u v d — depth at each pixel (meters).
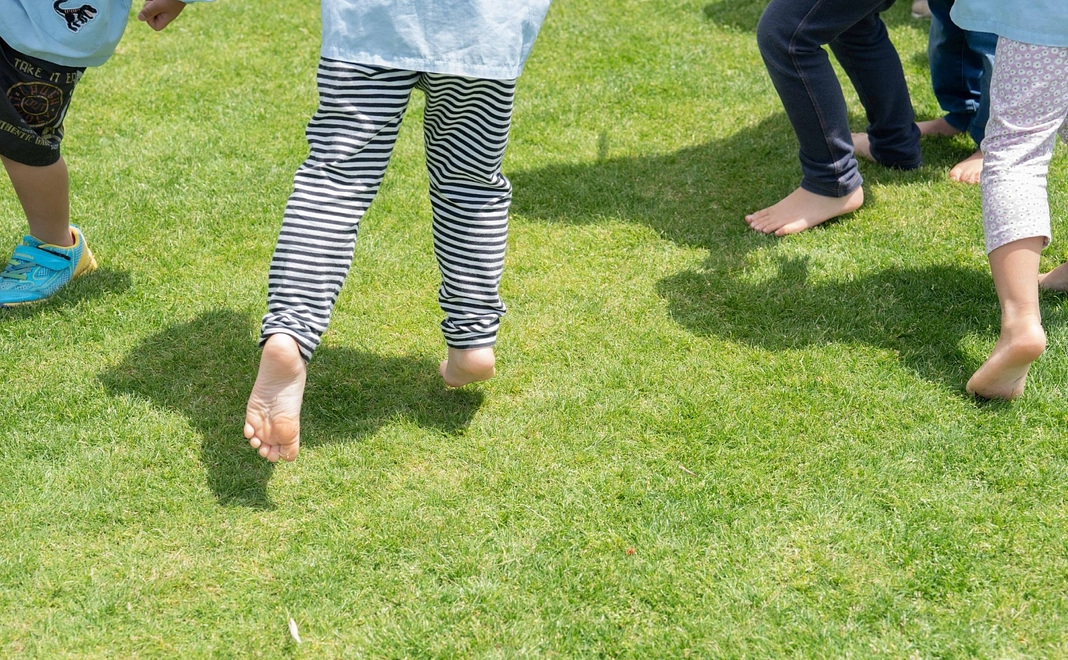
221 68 4.71
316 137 2.24
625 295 3.14
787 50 3.25
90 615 2.06
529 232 3.49
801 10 3.20
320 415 2.63
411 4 2.15
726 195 3.74
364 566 2.19
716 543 2.23
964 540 2.23
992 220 2.56
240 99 4.44
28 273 3.06
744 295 3.13
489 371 2.56
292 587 2.13
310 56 4.86
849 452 2.49
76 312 3.03
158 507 2.33
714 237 3.47
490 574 2.17
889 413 2.61
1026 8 2.47
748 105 4.41
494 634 2.03
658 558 2.20
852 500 2.34
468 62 2.18
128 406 2.64
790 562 2.18
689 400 2.68
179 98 4.43
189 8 5.27
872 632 2.03
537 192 3.75
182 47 4.89
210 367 2.80
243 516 2.31
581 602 2.10
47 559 2.19
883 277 3.19
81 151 3.98
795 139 4.11
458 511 2.33
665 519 2.30
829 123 3.34
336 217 2.23
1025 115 2.54
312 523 2.30
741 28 5.13
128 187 3.73
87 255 3.20
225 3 5.36
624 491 2.38
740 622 2.05
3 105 2.76
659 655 1.99
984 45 3.68
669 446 2.53
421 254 3.35
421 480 2.42
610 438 2.55
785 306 3.07
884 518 2.29
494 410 2.66
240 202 3.64
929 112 4.38
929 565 2.17
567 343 2.92
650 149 4.08
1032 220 2.50
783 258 3.31
